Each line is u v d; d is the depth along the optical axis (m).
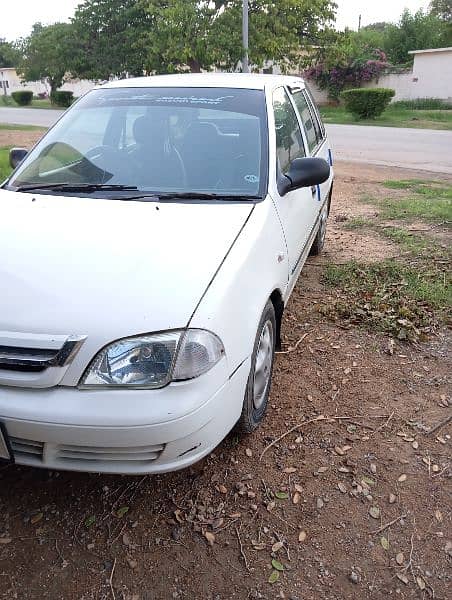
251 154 3.35
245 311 2.52
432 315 4.42
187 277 2.35
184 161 3.36
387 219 7.36
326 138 6.09
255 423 2.96
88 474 2.72
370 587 2.19
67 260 2.43
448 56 30.84
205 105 3.62
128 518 2.48
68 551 2.32
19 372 2.14
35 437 2.17
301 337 4.07
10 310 2.19
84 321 2.14
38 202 3.06
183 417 2.15
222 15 24.50
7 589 2.16
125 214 2.87
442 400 3.36
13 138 17.31
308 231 4.31
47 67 38.94
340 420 3.15
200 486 2.66
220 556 2.31
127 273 2.34
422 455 2.89
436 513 2.53
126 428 2.10
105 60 32.59
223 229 2.75
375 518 2.50
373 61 33.81
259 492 2.63
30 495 2.60
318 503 2.57
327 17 26.48
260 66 25.64
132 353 2.13
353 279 5.12
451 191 9.17
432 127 22.45
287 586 2.19
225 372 2.33
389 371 3.65
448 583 2.21
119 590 2.16
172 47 24.92
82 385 2.13
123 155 3.46
